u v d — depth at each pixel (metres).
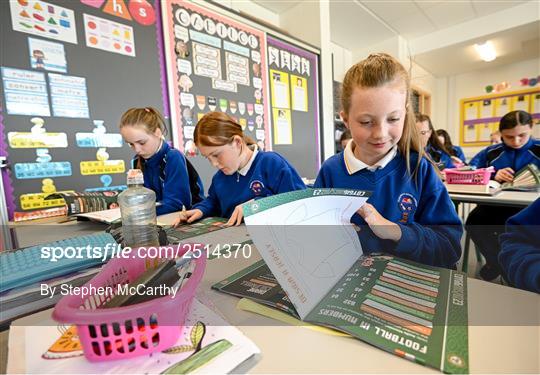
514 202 1.22
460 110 5.37
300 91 2.82
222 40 2.14
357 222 0.65
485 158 2.20
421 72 4.86
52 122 1.39
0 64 1.24
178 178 1.28
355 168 0.79
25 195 1.32
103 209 1.14
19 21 1.29
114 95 1.60
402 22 3.45
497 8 3.29
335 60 3.88
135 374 0.25
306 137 2.93
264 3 2.77
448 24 3.61
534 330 0.29
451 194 1.42
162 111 1.82
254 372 0.25
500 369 0.24
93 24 1.51
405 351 0.27
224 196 1.15
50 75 1.38
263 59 2.45
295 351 0.28
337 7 3.04
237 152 1.08
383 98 0.58
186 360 0.27
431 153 2.27
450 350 0.27
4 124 1.26
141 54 1.71
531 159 1.94
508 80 4.83
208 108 2.07
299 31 2.93
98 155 1.55
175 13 1.85
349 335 0.30
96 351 0.27
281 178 1.11
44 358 0.28
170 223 0.88
